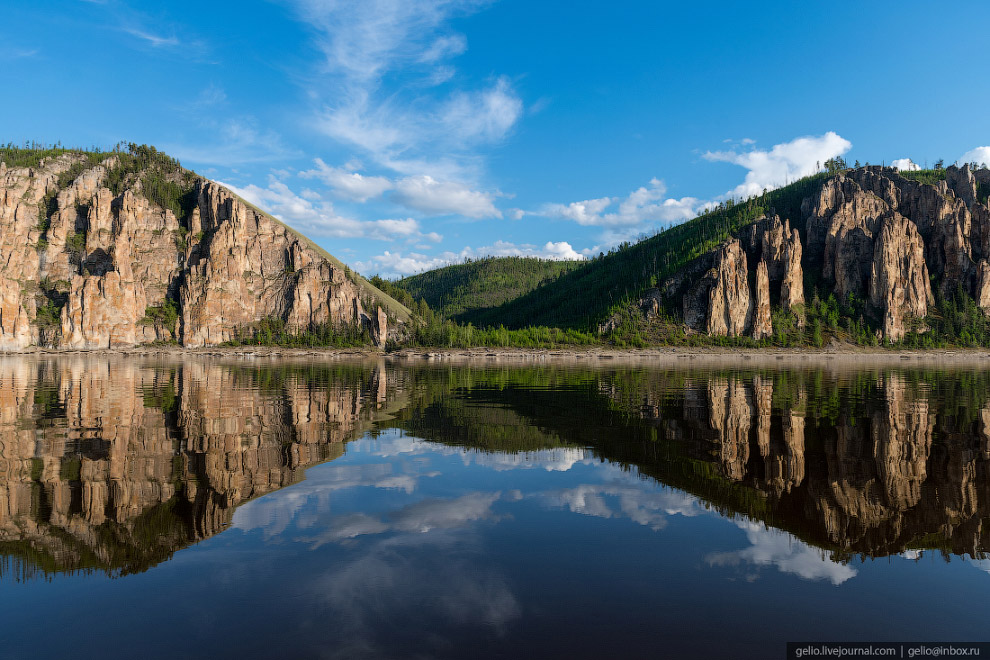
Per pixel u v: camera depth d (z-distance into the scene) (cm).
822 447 3225
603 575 1464
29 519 1834
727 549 1664
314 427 3934
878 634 1172
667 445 3331
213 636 1129
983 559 1595
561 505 2106
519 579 1432
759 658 1067
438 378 10025
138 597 1303
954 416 4531
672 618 1230
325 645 1096
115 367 13000
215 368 13038
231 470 2566
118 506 1994
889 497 2197
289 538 1709
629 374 11531
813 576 1472
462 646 1098
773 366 15838
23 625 1169
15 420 4019
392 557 1571
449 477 2533
